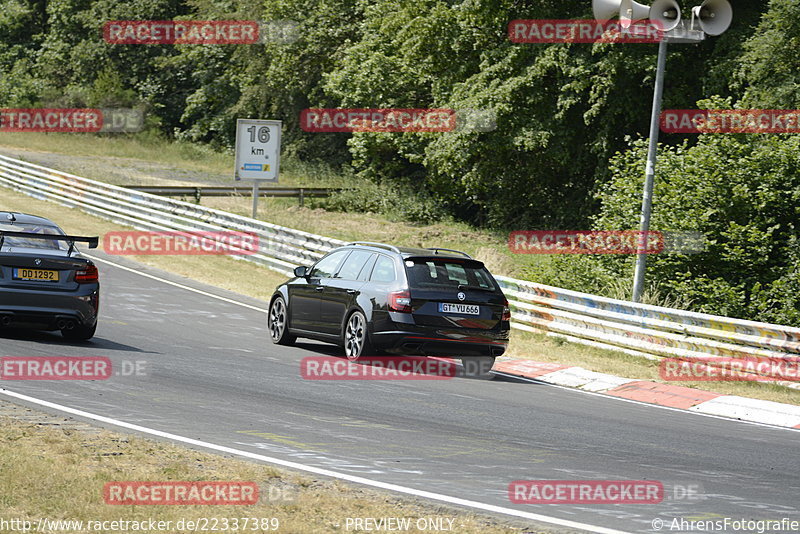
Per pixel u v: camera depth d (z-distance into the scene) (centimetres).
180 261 8544
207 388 3519
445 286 4416
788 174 7288
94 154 19238
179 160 19575
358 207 14575
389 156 16400
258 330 5603
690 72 11175
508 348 5434
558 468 2642
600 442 3091
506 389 4156
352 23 18500
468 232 12788
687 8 10000
